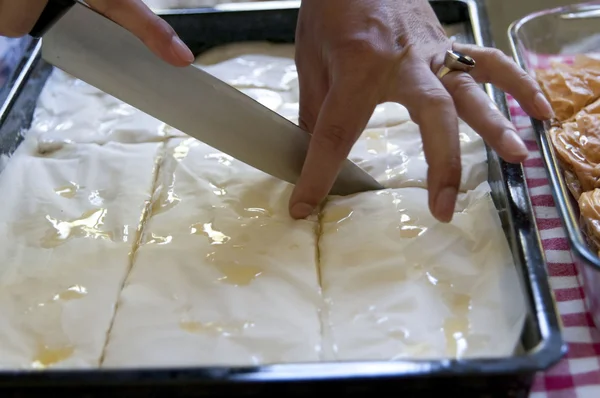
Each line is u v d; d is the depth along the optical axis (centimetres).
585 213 60
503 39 89
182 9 77
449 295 56
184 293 57
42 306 57
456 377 47
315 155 57
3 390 47
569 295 60
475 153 65
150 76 58
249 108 60
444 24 77
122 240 60
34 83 73
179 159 67
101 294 57
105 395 48
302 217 60
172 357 53
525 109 62
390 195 62
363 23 59
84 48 57
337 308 56
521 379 47
